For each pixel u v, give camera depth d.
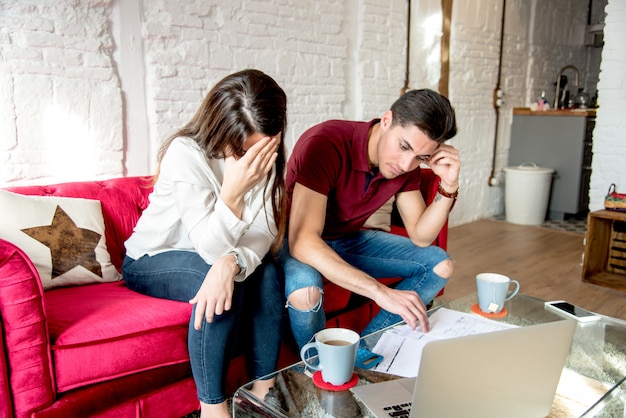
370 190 1.71
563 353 1.00
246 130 1.24
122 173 2.19
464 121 4.25
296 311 1.42
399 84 3.62
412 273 1.76
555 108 4.87
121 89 2.16
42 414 1.18
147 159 2.29
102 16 2.05
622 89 3.28
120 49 2.14
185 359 1.40
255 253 1.33
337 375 1.02
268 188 1.42
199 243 1.29
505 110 4.70
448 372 0.87
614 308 2.57
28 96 1.87
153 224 1.47
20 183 1.89
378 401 0.98
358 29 3.31
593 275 3.01
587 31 5.45
